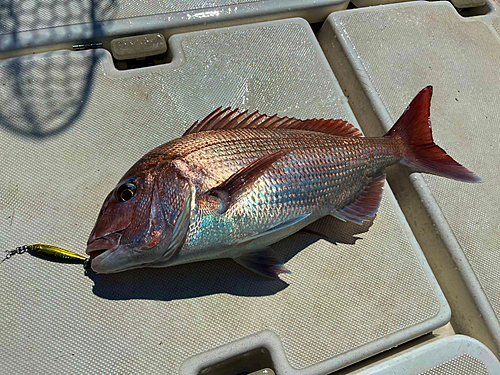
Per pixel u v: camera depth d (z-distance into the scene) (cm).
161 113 69
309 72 77
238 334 56
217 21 78
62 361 53
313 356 57
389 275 63
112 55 74
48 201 60
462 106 79
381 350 59
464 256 67
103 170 63
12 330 53
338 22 83
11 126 64
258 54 76
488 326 63
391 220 67
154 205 51
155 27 74
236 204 52
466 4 94
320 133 61
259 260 57
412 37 85
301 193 56
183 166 52
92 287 56
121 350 54
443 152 67
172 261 53
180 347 55
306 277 61
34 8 71
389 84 79
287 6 81
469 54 85
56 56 69
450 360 59
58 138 64
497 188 73
